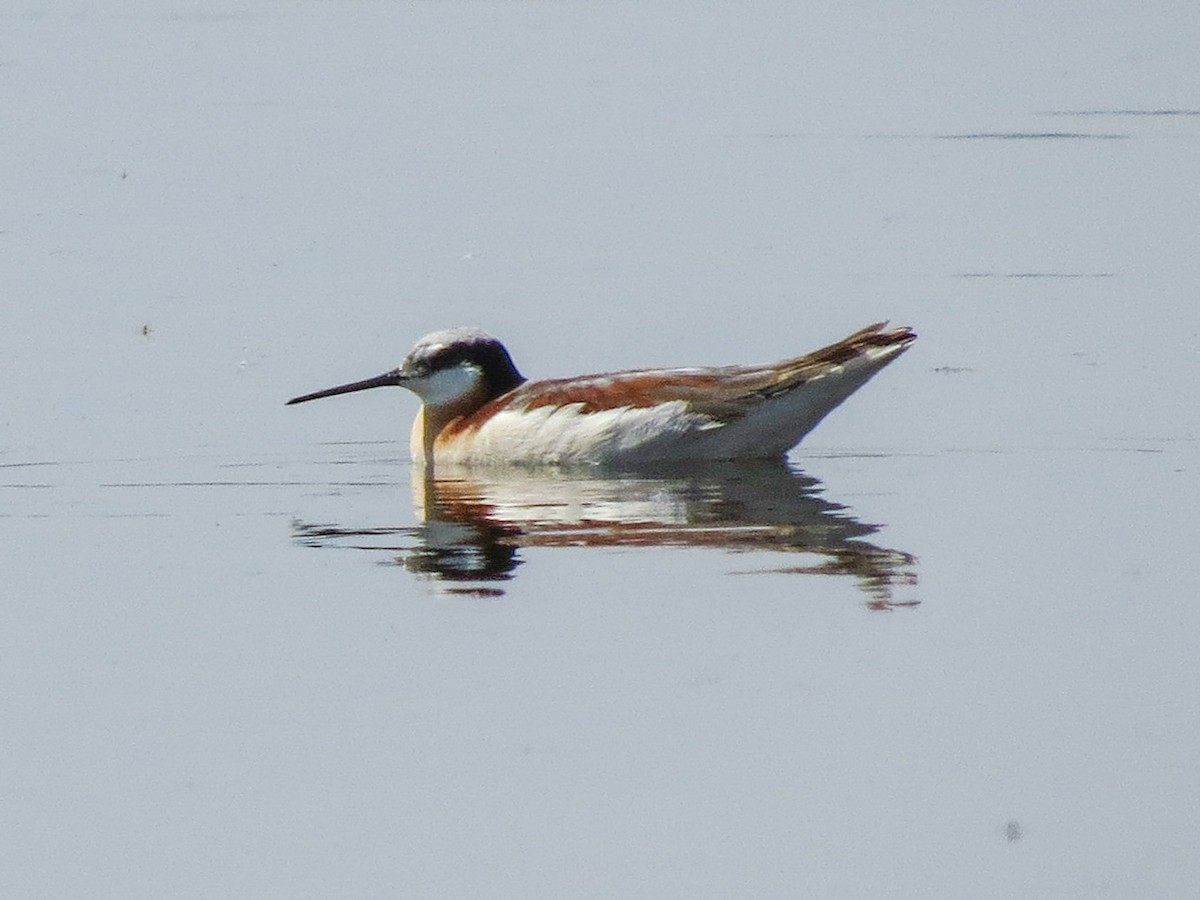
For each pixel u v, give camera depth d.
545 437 14.91
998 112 27.94
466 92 29.28
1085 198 23.08
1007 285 19.70
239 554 12.45
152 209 22.77
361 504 13.76
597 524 13.03
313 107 28.08
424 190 23.72
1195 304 18.92
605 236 21.73
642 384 14.98
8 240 21.47
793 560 12.17
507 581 11.77
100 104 28.02
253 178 24.23
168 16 34.34
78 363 17.50
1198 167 24.39
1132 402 16.09
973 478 14.22
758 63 31.56
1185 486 13.84
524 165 24.94
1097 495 13.66
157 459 15.02
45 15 34.50
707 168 24.78
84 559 12.39
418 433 15.52
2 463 14.86
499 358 15.62
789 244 21.36
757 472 14.56
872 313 18.84
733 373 14.95
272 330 18.48
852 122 27.39
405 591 11.61
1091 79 30.09
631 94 29.16
